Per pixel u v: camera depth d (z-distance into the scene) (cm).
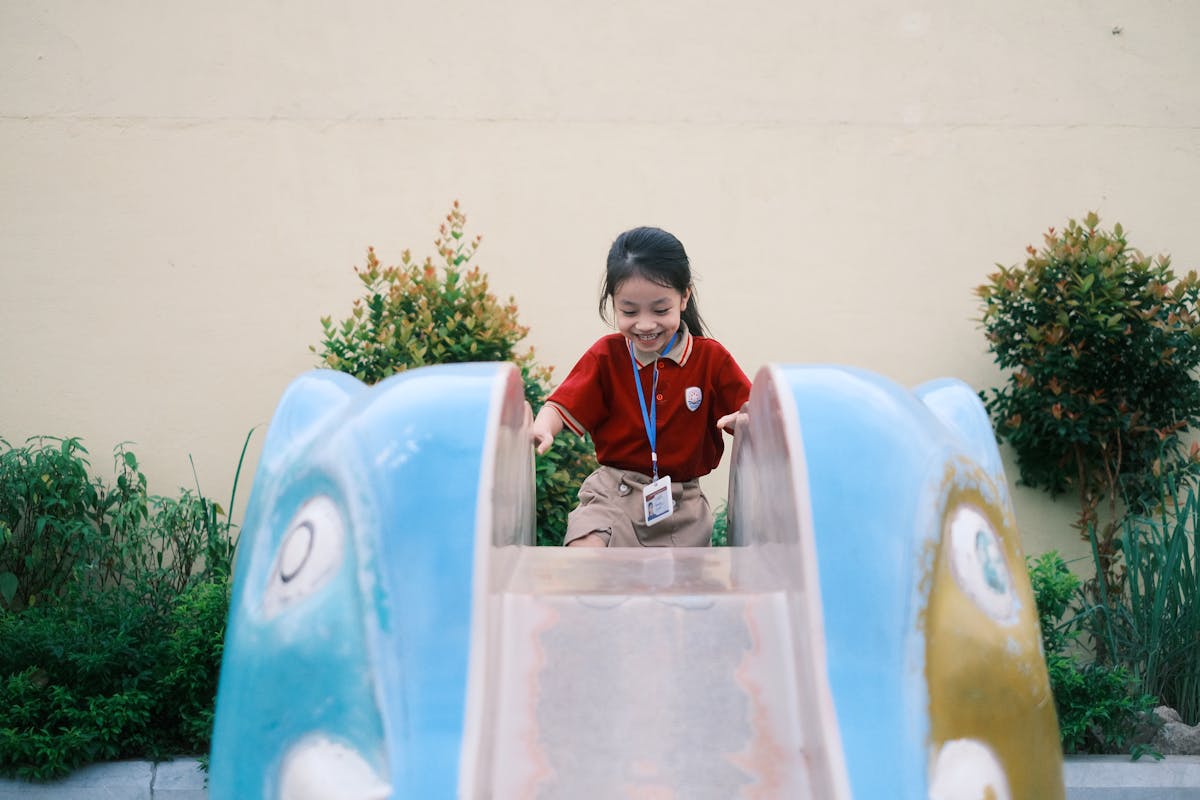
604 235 562
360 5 563
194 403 551
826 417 184
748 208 564
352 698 159
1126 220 573
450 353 481
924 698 159
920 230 567
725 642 180
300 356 554
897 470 178
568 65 566
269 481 200
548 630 182
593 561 225
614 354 317
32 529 504
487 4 565
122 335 553
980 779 156
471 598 165
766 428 206
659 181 564
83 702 398
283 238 557
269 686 166
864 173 568
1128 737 421
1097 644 477
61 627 423
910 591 167
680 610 185
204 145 559
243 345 554
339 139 560
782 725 168
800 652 170
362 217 559
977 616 169
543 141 563
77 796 376
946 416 214
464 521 171
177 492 547
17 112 556
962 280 566
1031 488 546
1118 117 574
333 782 153
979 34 573
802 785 161
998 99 572
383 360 475
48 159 556
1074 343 507
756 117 567
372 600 165
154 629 441
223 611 407
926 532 172
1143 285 515
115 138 557
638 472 316
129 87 559
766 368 202
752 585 196
